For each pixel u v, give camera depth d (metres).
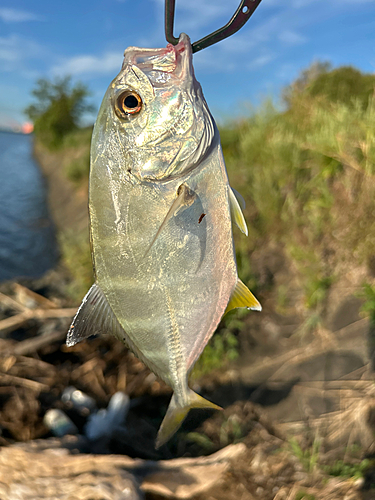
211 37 0.14
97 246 0.16
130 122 0.15
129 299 0.16
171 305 0.16
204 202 0.15
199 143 0.15
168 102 0.15
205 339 0.17
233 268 0.16
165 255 0.16
